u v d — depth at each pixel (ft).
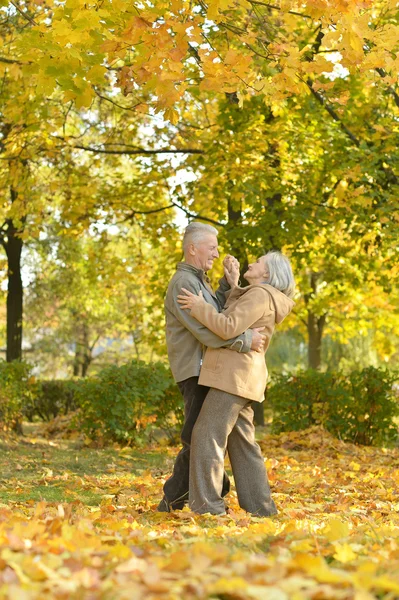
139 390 32.76
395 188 32.76
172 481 15.88
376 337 66.74
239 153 34.99
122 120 41.78
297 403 36.83
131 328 77.20
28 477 22.72
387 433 36.60
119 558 8.39
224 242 37.55
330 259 49.26
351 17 15.72
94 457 28.68
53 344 75.77
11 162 37.45
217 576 7.46
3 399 34.76
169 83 16.14
